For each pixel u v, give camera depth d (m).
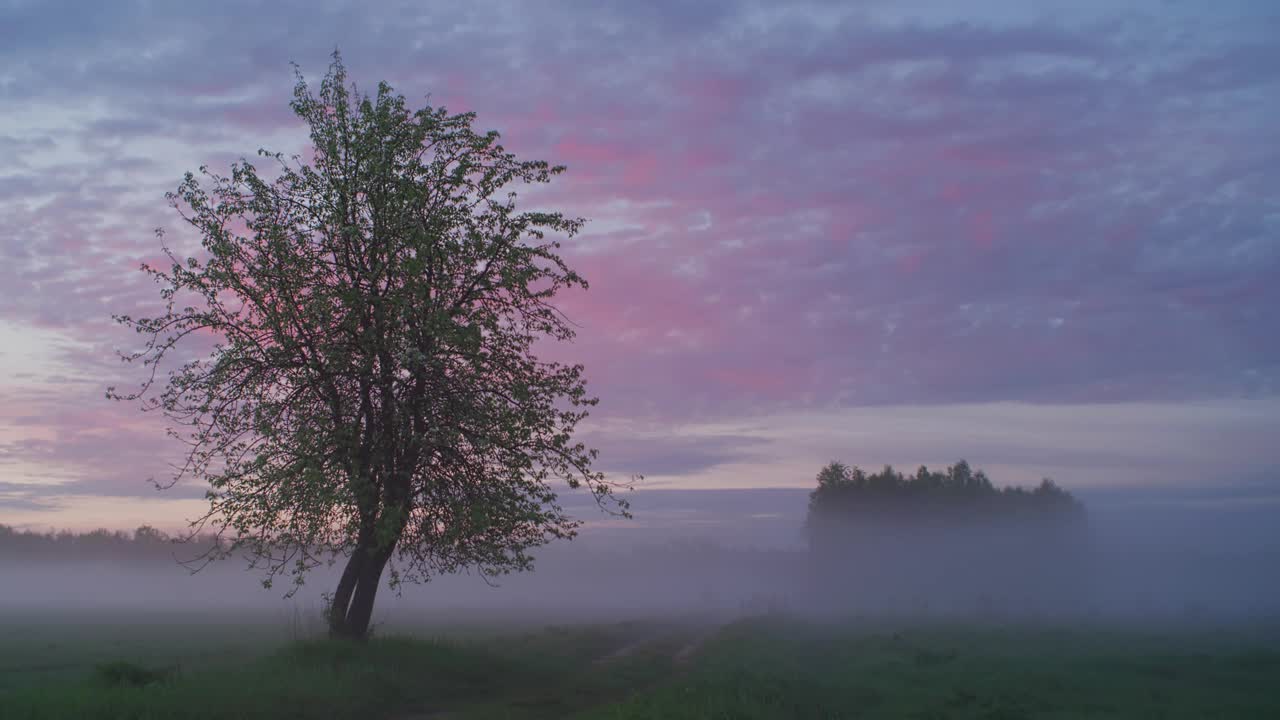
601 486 26.25
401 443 24.91
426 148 26.30
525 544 26.45
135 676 19.08
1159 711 23.38
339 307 24.25
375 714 18.09
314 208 24.91
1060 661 36.22
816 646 43.94
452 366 25.25
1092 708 23.83
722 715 17.16
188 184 24.47
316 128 25.62
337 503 23.72
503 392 26.22
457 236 25.78
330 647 23.14
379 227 25.22
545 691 22.98
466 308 26.02
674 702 18.19
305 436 23.31
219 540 23.72
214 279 23.94
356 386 25.17
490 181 26.47
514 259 26.12
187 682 18.27
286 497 22.83
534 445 25.98
